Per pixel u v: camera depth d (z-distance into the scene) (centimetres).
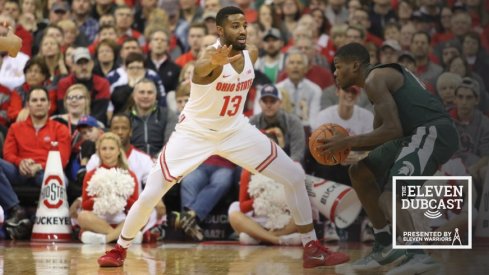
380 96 914
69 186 1536
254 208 1412
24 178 1514
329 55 1906
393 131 902
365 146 925
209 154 980
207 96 952
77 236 1497
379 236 984
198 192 1503
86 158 1520
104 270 950
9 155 1516
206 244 1422
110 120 1625
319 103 1675
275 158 980
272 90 1526
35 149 1526
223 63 880
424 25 2006
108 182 1415
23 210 1487
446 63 1895
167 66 1761
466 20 1967
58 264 1023
